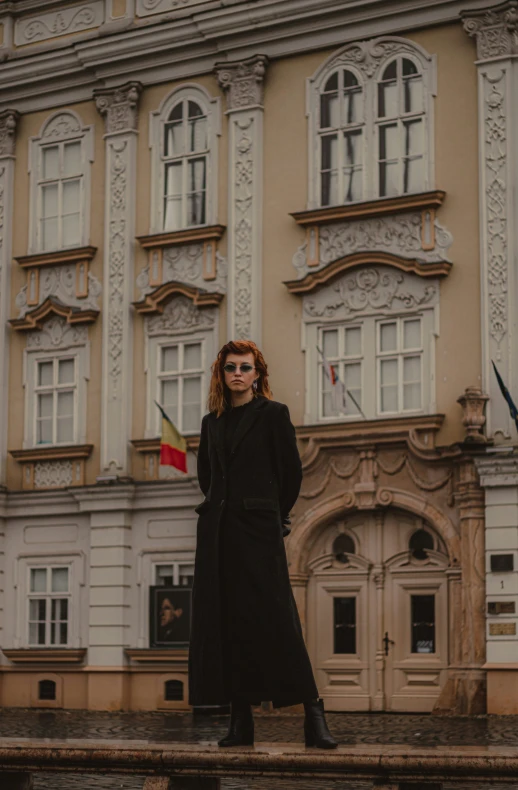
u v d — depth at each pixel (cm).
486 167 2430
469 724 2148
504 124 2423
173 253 2730
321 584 2538
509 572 2319
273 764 680
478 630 2345
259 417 761
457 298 2441
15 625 2802
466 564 2364
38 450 2806
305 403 2558
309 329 2573
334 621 2523
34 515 2803
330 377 2528
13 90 2920
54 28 2895
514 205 2406
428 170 2486
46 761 725
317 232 2577
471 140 2458
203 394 2673
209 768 694
